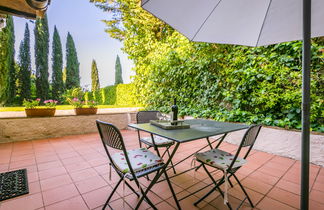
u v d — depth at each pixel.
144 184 2.09
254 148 3.38
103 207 1.60
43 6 2.55
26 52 10.93
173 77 4.91
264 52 3.42
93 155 3.04
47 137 4.24
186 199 1.79
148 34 6.25
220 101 4.18
